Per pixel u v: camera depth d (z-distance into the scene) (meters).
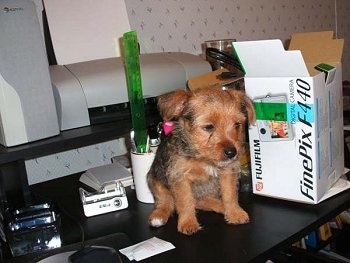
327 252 1.70
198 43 1.78
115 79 1.12
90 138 1.04
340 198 0.97
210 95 0.91
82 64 1.21
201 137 0.89
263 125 0.95
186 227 0.89
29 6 0.92
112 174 1.25
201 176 0.95
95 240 0.89
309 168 0.92
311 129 0.89
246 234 0.85
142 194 1.09
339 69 0.99
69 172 1.51
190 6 1.72
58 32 1.27
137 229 0.94
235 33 1.93
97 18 1.35
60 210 1.11
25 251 0.91
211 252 0.79
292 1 2.20
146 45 1.60
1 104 0.91
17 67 0.92
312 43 1.04
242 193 1.07
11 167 1.06
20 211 0.96
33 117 0.96
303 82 0.87
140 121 1.06
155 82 1.18
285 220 0.90
